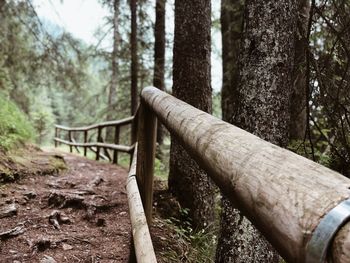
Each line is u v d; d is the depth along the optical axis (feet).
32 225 12.00
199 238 12.94
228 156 2.80
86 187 16.87
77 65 42.60
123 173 22.34
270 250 8.36
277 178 2.08
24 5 31.30
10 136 22.18
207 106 15.66
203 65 15.53
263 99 8.46
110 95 46.65
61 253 10.33
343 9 11.91
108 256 10.39
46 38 32.63
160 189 16.08
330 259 1.53
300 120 16.37
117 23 43.21
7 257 9.82
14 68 36.45
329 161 11.60
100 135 30.27
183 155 15.43
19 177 16.83
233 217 8.44
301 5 13.89
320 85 10.68
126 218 13.50
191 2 15.47
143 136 9.17
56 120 115.14
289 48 8.55
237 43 25.25
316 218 1.66
